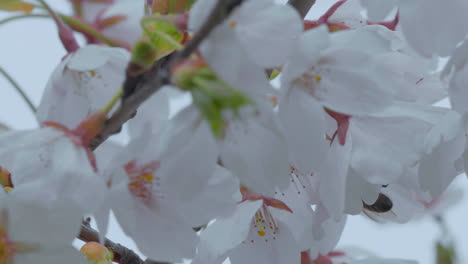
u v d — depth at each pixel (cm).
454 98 37
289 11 35
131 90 36
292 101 37
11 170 37
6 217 36
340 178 38
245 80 35
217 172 37
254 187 36
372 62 37
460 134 38
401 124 38
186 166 36
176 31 38
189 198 36
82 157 36
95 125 36
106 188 36
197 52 34
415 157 38
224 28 34
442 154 38
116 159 36
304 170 37
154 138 36
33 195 35
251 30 35
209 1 35
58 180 35
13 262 36
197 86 33
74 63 38
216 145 36
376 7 36
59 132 36
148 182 37
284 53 35
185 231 37
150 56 36
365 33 37
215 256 38
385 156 38
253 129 36
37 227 36
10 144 36
